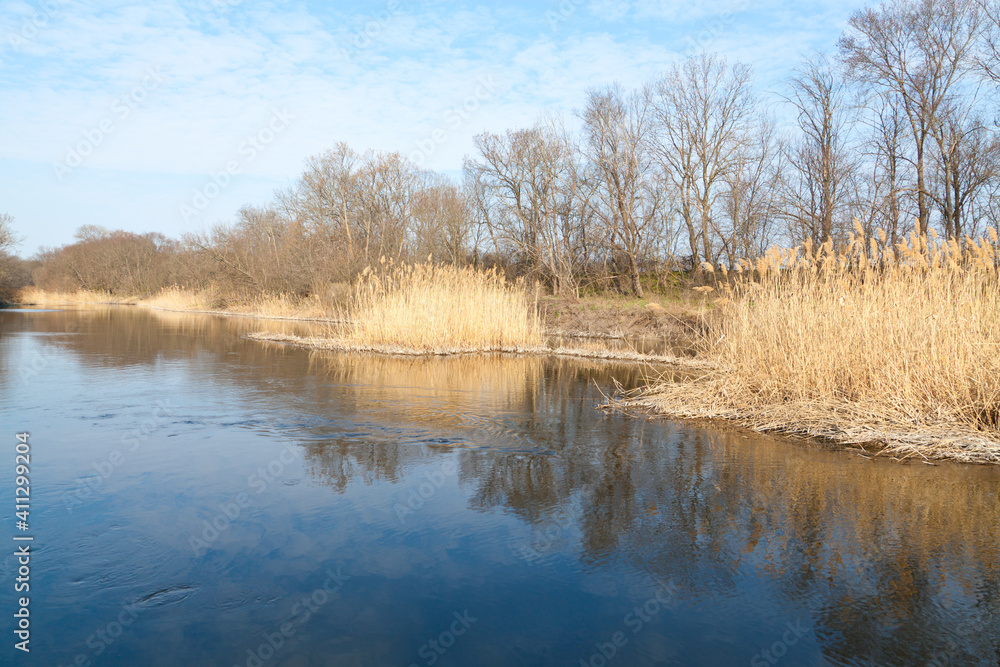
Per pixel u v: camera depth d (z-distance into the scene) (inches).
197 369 507.8
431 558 162.9
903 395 297.7
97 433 285.4
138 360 561.6
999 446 255.4
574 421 328.8
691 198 1309.1
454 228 1541.6
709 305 901.8
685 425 321.1
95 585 145.3
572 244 1391.5
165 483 216.5
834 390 324.2
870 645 125.2
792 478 230.8
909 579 153.3
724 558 164.7
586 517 191.9
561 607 139.6
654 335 895.1
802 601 143.3
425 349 681.6
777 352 348.2
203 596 141.3
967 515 194.1
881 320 319.3
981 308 308.3
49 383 425.1
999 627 132.4
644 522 188.2
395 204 1451.8
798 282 372.8
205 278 1796.3
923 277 341.1
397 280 821.2
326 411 343.6
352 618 133.1
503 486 220.2
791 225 1103.0
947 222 904.3
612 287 1343.5
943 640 127.5
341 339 738.2
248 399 375.9
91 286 2396.7
